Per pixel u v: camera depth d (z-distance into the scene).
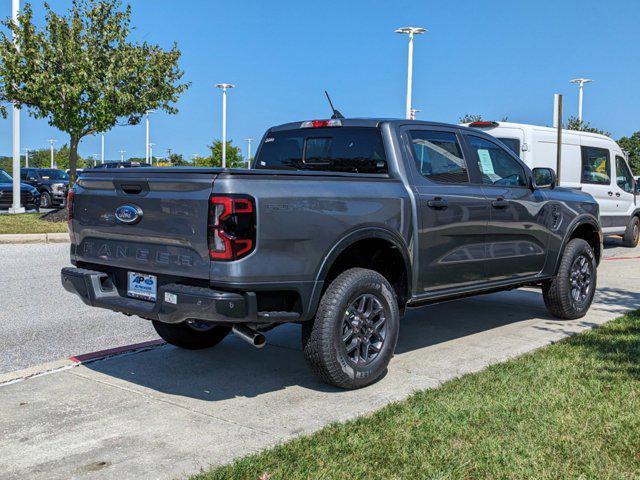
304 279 4.50
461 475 3.44
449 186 5.76
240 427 4.20
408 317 7.45
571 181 13.41
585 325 7.02
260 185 4.31
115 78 17.19
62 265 11.26
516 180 6.62
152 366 5.51
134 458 3.76
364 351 4.96
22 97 17.00
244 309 4.25
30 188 22.80
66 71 17.05
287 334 6.61
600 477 3.41
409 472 3.48
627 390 4.64
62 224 17.05
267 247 4.29
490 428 4.02
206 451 3.84
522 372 5.09
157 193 4.52
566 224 7.07
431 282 5.58
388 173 5.43
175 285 4.41
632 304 8.20
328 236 4.62
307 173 4.64
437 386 4.94
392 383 5.06
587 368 5.18
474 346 6.15
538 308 7.92
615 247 15.79
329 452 3.72
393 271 5.44
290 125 6.29
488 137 6.40
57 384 5.03
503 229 6.21
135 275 4.79
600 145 14.36
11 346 6.20
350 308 4.84
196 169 4.36
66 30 17.03
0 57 16.75
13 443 3.96
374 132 5.60
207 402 4.67
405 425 4.08
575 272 7.25
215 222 4.19
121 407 4.56
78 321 7.22
